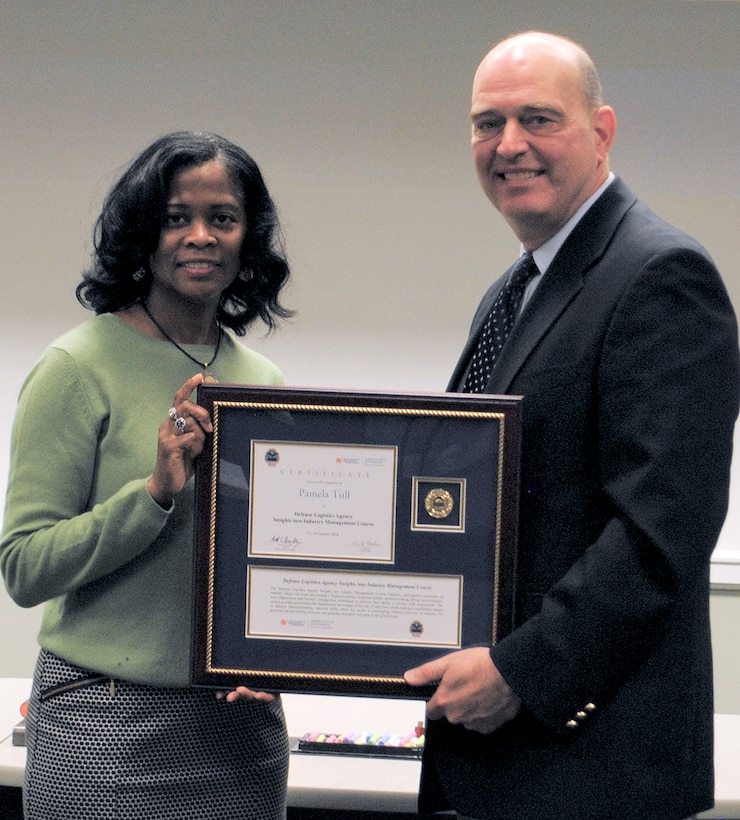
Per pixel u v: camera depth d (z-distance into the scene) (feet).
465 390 5.24
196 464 4.82
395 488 4.74
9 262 12.44
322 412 4.75
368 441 4.74
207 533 4.83
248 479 4.82
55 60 12.19
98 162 12.30
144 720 5.15
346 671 4.80
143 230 5.17
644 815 4.34
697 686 4.58
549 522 4.57
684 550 4.17
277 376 5.93
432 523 4.71
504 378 4.74
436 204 12.22
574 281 4.64
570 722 4.34
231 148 5.32
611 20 11.72
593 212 4.81
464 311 12.30
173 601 5.19
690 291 4.33
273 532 4.81
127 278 5.42
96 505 5.06
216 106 12.21
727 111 12.03
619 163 12.18
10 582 5.15
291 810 6.70
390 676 4.77
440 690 4.51
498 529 4.59
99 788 5.10
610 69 12.03
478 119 4.90
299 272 12.35
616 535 4.26
